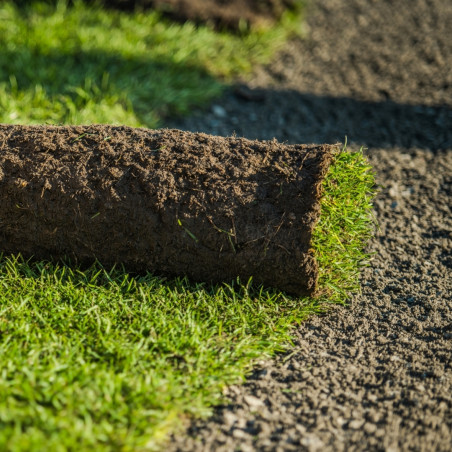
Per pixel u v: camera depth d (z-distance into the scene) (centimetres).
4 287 381
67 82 627
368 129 627
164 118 625
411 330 379
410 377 340
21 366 311
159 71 677
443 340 370
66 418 281
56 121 562
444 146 588
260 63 758
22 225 391
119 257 394
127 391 307
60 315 355
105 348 333
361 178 418
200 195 379
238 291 393
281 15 857
